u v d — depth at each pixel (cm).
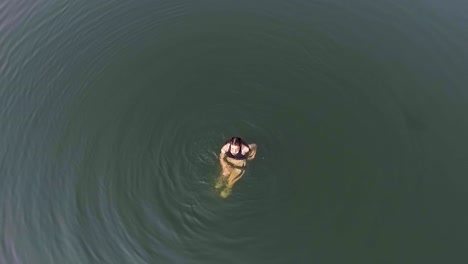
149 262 1386
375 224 1469
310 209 1509
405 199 1529
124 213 1505
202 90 1881
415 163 1627
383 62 1969
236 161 1558
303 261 1392
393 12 2183
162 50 2025
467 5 2208
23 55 1984
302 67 1959
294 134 1733
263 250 1418
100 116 1788
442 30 2097
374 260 1385
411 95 1845
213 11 2189
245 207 1513
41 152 1678
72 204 1538
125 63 1973
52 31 2088
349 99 1839
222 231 1462
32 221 1502
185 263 1389
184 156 1667
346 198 1538
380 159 1642
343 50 2019
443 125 1745
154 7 2203
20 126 1752
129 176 1608
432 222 1469
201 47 2042
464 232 1445
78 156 1666
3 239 1458
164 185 1580
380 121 1759
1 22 2098
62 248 1434
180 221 1485
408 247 1413
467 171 1603
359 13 2177
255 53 2017
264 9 2192
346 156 1655
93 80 1908
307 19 2148
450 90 1873
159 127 1756
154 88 1886
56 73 1927
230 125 1769
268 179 1584
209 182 1573
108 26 2116
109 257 1402
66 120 1775
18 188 1584
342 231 1455
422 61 1978
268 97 1858
